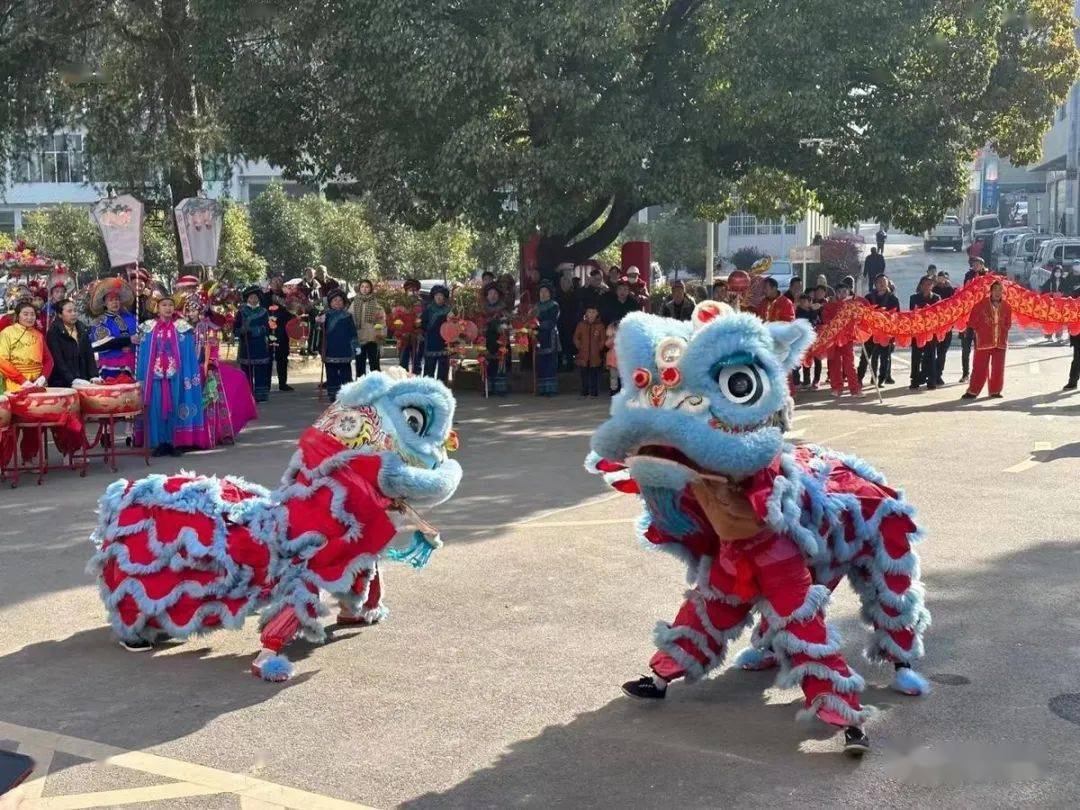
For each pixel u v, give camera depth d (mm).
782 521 4793
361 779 4676
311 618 5996
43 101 21328
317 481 6086
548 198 16984
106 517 6418
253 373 18703
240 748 5004
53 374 12688
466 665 5984
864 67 18234
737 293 15891
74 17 20344
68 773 4766
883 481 5562
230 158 22781
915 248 62562
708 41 17922
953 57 18469
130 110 22062
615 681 5723
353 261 43250
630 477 5234
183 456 13016
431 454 6219
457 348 18469
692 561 5344
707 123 17703
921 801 4402
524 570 7715
